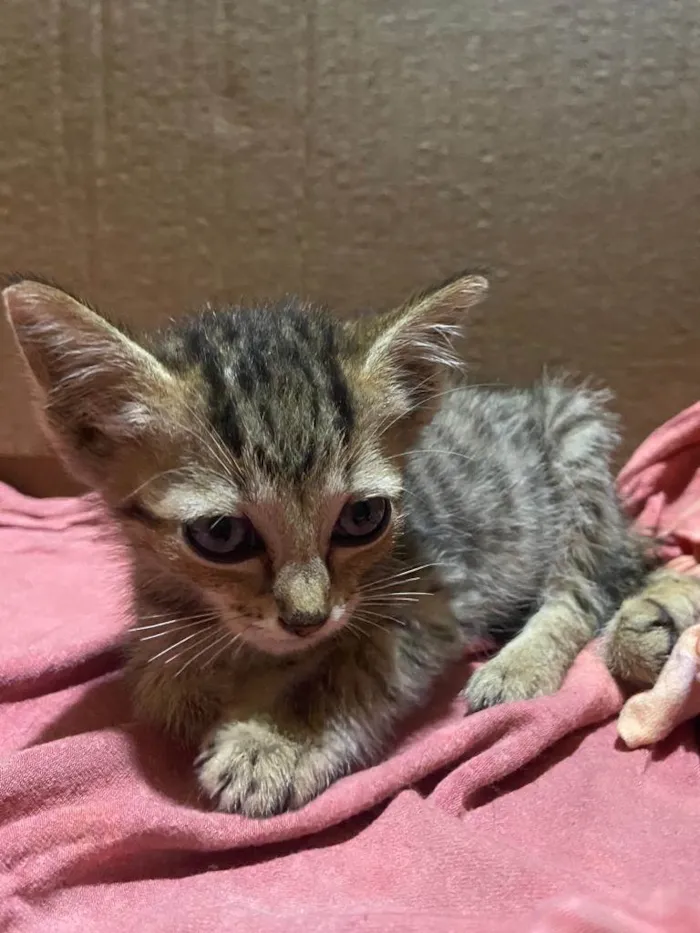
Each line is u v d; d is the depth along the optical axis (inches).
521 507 7.9
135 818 5.3
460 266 9.1
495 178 8.7
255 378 5.7
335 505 5.7
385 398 6.1
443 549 7.2
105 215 9.2
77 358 5.6
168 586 6.4
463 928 4.4
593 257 9.0
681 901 4.7
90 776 5.7
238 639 6.1
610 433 8.5
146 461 5.7
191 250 9.2
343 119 8.7
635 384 9.5
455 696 7.1
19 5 8.5
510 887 4.8
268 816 5.6
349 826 5.6
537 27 8.3
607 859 5.2
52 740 6.4
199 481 5.6
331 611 5.7
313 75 8.5
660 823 5.5
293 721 6.0
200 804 5.8
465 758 6.0
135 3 8.4
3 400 9.9
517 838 5.4
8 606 8.4
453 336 6.5
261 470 5.5
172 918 4.7
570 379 9.3
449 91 8.5
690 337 9.2
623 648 6.8
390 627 6.5
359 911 4.6
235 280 9.3
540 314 9.2
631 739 6.2
